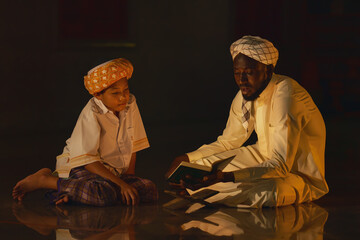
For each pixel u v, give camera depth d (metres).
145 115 12.24
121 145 5.43
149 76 12.23
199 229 4.55
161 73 12.40
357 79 14.45
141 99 12.17
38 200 5.61
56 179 5.48
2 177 6.82
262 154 5.47
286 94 5.07
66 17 11.23
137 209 5.19
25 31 10.68
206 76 13.04
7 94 10.55
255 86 5.09
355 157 8.12
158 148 8.98
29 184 5.51
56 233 4.48
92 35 11.57
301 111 5.09
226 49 13.27
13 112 10.63
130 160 5.67
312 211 5.10
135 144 5.62
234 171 4.91
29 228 4.62
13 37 10.55
